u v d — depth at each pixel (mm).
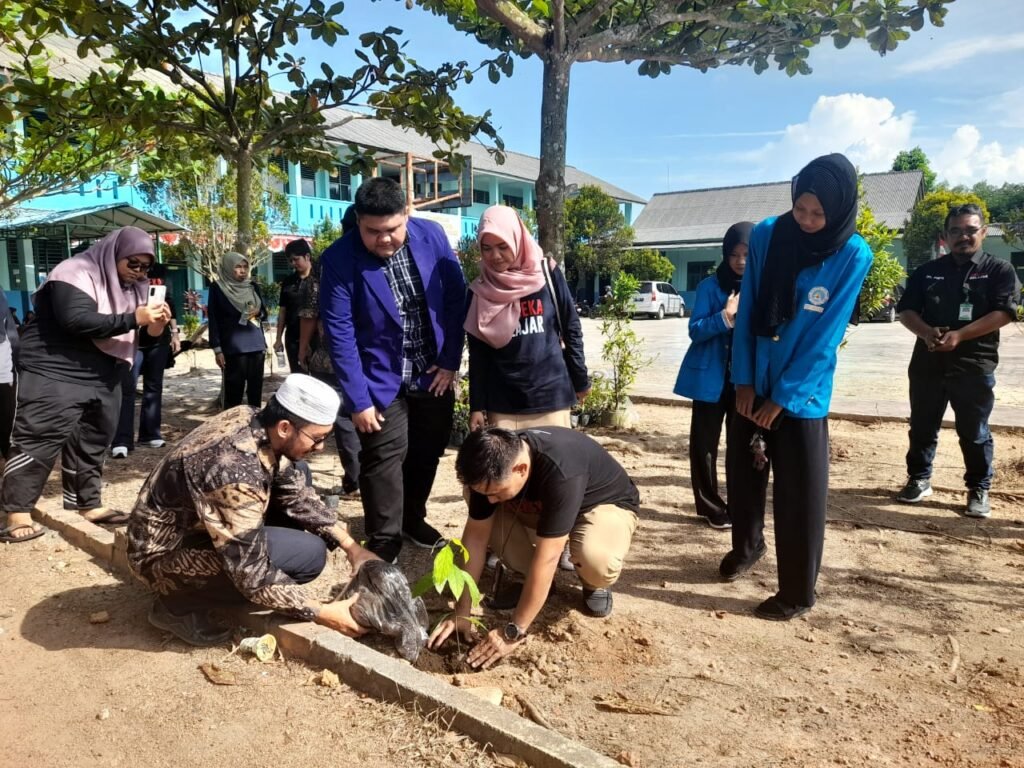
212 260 18391
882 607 3549
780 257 3209
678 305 31969
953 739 2490
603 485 3244
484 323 3488
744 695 2775
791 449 3277
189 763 2350
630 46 6656
